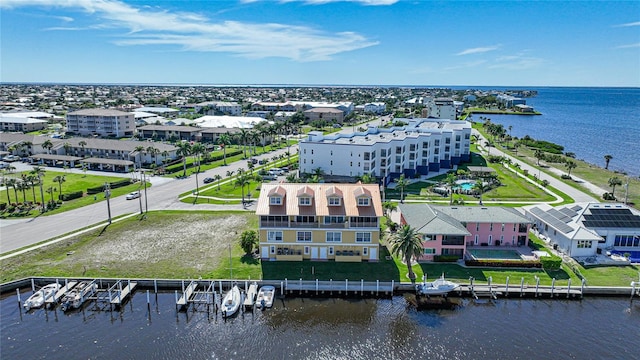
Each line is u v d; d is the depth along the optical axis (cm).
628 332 5300
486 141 19488
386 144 11500
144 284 6253
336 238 6806
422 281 6266
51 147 14875
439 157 13400
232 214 9069
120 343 5066
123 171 13312
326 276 6388
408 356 4850
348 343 5072
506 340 5125
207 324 5431
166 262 6819
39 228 8169
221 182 11962
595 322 5503
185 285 6228
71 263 6756
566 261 6888
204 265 6719
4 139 16138
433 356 4847
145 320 5519
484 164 14512
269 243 6850
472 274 6506
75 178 12281
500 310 5756
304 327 5375
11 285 6175
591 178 12625
